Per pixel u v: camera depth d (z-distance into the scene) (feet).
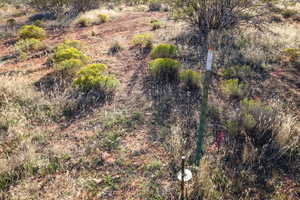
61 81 17.69
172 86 17.39
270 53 22.41
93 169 10.63
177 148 11.15
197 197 8.83
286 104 14.89
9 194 9.32
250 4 25.93
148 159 11.07
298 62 20.40
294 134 11.98
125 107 15.16
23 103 15.21
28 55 25.13
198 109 14.57
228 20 26.40
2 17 51.49
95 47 26.66
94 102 15.69
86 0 50.70
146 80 18.48
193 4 26.23
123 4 62.08
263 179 9.94
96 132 12.91
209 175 9.95
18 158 10.61
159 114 14.34
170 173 10.24
